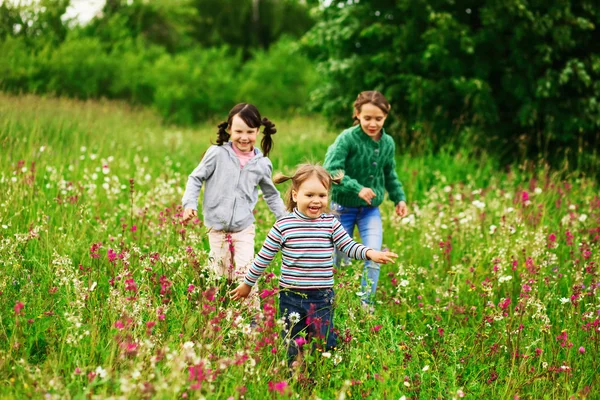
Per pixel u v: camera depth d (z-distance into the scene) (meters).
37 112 8.28
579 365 3.53
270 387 2.81
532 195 6.86
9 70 16.67
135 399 2.52
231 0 34.25
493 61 10.44
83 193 5.77
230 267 3.95
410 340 3.66
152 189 6.09
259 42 34.97
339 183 4.23
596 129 10.21
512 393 3.20
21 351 3.11
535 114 9.79
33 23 20.09
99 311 3.36
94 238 4.63
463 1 10.59
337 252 4.61
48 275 3.80
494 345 3.58
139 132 10.20
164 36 29.61
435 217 5.98
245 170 4.08
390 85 10.92
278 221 3.46
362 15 11.04
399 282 4.68
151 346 2.86
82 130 8.58
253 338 3.06
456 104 10.62
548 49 9.62
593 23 10.11
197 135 12.63
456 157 8.89
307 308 3.40
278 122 15.59
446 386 3.27
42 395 2.60
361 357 3.27
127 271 3.63
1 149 6.44
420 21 10.49
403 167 8.51
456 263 5.12
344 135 4.53
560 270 4.95
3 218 4.68
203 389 2.79
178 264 4.32
